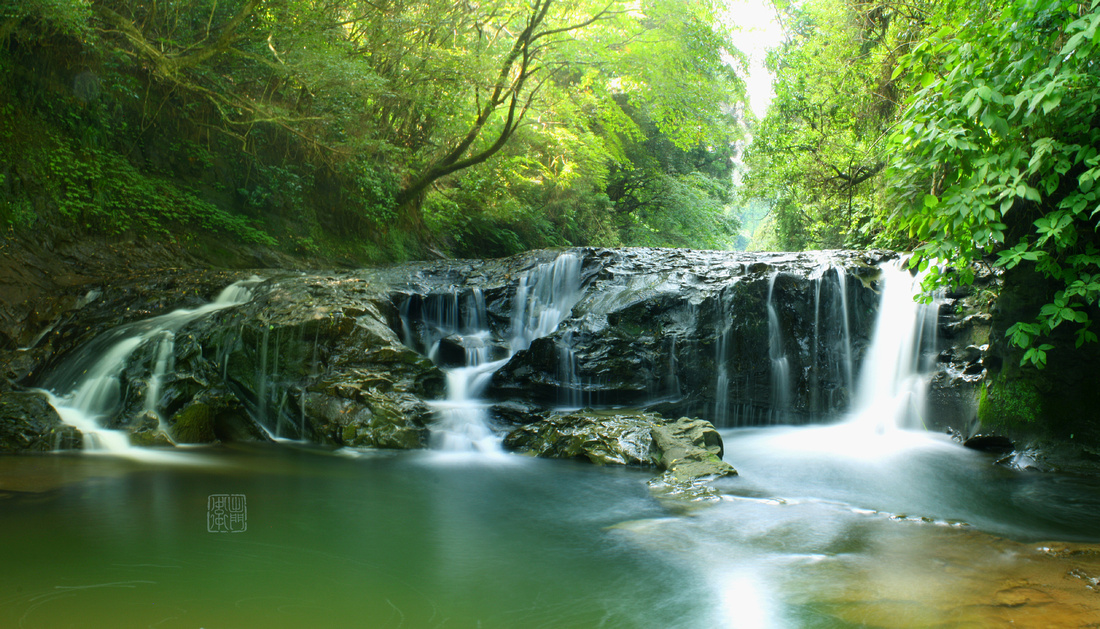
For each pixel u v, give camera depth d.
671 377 8.45
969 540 4.48
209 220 11.78
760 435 8.17
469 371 8.92
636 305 8.75
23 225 9.41
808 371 8.77
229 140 12.63
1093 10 4.52
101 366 7.86
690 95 16.52
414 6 12.64
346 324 8.03
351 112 12.56
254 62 11.60
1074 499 5.59
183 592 3.29
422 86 13.74
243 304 8.52
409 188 15.75
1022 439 6.93
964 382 7.71
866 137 14.26
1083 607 3.27
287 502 5.07
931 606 3.29
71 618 2.92
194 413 7.26
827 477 6.27
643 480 6.12
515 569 3.83
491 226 19.52
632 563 3.96
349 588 3.46
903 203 5.41
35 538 3.99
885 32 12.05
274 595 3.31
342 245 14.16
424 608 3.24
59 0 8.69
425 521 4.74
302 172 13.66
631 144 26.25
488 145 16.75
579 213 23.66
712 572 3.82
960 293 8.20
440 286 10.28
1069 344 6.71
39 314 8.90
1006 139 4.84
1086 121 4.76
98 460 6.20
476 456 7.13
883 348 8.67
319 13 11.27
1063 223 4.72
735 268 9.41
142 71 11.42
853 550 4.25
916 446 7.50
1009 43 4.77
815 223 20.06
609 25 14.74
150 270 10.24
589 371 8.37
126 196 10.75
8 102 9.45
